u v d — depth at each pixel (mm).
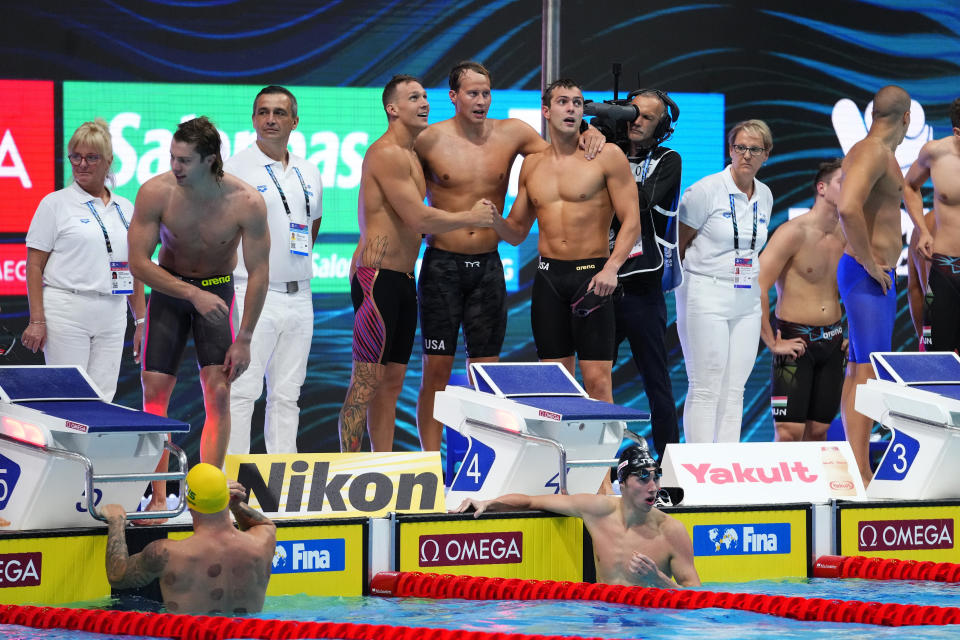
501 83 36156
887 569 23375
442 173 25422
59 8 33656
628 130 26234
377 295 24703
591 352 24812
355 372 24875
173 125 34500
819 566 23906
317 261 35469
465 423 22828
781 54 37750
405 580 21031
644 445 21641
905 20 38344
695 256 27438
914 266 29484
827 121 38094
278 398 25125
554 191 25047
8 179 33375
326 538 21047
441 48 35844
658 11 36875
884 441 34312
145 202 20766
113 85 34062
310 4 35094
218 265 21609
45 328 24578
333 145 35438
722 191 27328
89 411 19438
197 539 18719
